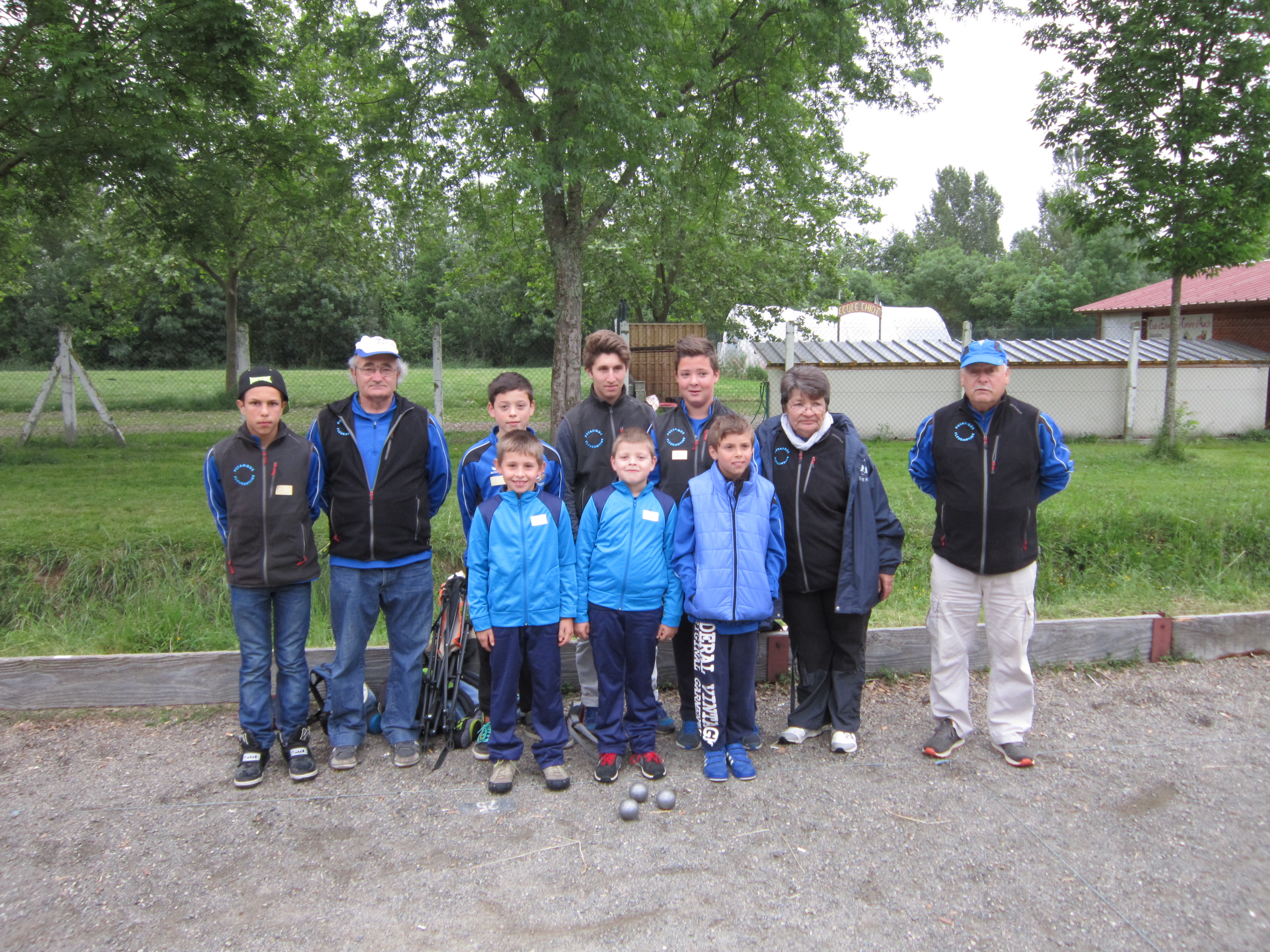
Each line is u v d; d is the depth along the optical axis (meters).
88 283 37.31
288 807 3.40
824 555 3.80
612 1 8.46
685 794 3.49
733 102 11.83
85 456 11.29
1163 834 3.16
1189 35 11.26
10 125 9.69
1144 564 6.75
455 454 11.52
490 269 18.70
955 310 55.53
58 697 4.25
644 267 16.17
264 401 3.55
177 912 2.72
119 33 9.77
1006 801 3.42
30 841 3.13
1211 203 11.52
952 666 3.87
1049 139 12.43
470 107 10.55
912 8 11.43
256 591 3.64
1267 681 4.70
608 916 2.69
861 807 3.37
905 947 2.53
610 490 3.71
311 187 12.90
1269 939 2.56
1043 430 3.68
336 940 2.58
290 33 14.19
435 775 3.69
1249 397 15.71
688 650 3.96
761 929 2.61
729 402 18.84
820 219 17.27
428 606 3.96
